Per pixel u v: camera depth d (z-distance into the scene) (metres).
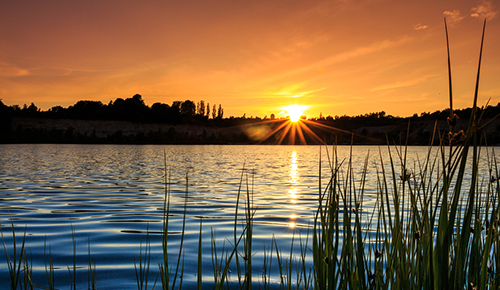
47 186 12.44
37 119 101.38
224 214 7.53
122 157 33.62
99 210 8.00
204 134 104.12
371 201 7.88
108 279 3.62
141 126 113.69
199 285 1.59
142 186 12.53
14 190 11.34
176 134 106.56
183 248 4.83
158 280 3.59
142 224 6.52
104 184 13.11
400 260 1.68
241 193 10.88
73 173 17.48
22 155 34.75
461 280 1.44
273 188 12.16
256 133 119.00
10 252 4.64
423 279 1.60
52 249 4.82
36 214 7.48
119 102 119.38
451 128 1.30
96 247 4.95
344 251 1.77
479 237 1.84
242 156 37.66
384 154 36.66
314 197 10.05
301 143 101.62
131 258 4.42
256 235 5.64
